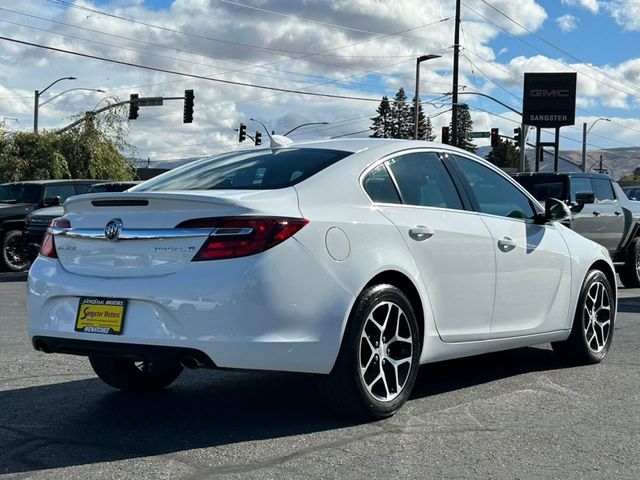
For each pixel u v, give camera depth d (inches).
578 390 224.1
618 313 390.6
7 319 361.1
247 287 162.1
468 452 167.3
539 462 161.9
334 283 174.7
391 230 190.7
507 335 226.2
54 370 246.4
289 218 170.4
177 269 165.8
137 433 179.8
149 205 172.2
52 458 161.8
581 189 510.3
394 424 187.2
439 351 204.5
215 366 163.0
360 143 208.1
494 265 219.1
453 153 226.2
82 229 180.4
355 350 178.1
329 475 152.3
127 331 167.0
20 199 658.2
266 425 185.6
